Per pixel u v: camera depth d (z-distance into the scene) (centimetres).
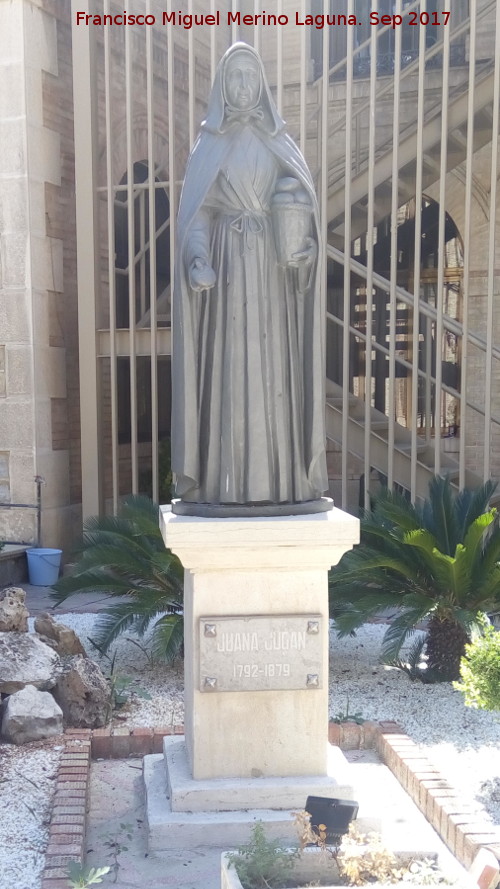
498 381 1296
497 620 670
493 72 983
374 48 951
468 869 366
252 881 300
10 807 426
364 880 302
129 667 680
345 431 977
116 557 689
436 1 1274
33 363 1065
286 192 404
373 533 657
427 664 665
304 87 985
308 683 409
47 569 1030
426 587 654
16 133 1048
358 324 1465
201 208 407
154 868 374
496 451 1300
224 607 407
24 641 586
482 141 1137
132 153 1091
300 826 333
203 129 418
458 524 676
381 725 530
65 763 461
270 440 412
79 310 1091
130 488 1308
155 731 515
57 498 1112
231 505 410
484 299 1284
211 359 409
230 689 406
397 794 452
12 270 1065
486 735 533
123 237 1265
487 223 1277
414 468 947
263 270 405
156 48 1235
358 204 1141
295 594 411
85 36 1064
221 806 399
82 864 369
